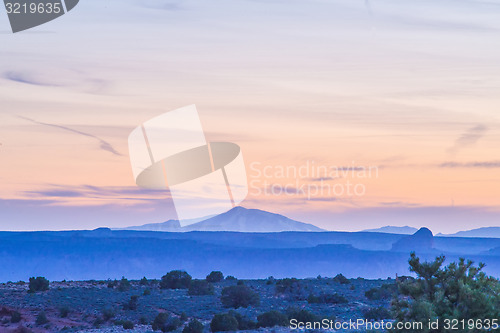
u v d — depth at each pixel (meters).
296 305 67.81
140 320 60.75
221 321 52.25
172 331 54.31
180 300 71.81
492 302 30.28
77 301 68.88
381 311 55.44
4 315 61.06
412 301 30.73
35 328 56.16
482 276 31.47
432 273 31.17
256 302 67.88
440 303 30.14
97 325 58.56
